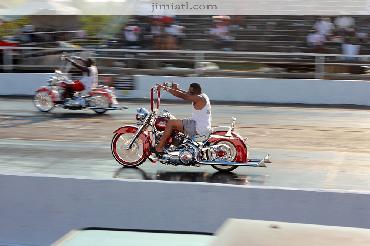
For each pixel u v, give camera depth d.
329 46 24.02
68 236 3.61
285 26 24.95
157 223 8.16
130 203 8.23
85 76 18.55
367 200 7.61
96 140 14.66
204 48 25.09
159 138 11.52
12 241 8.51
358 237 3.10
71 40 25.53
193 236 3.65
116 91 22.42
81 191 8.35
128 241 3.54
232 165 11.32
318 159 12.83
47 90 18.83
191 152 11.28
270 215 7.86
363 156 13.16
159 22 25.23
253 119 17.70
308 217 7.77
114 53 23.62
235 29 25.25
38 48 23.33
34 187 8.48
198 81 22.06
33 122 17.08
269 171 11.74
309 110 19.62
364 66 21.81
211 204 8.02
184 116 18.19
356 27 24.17
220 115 18.33
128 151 11.95
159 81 22.12
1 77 23.12
